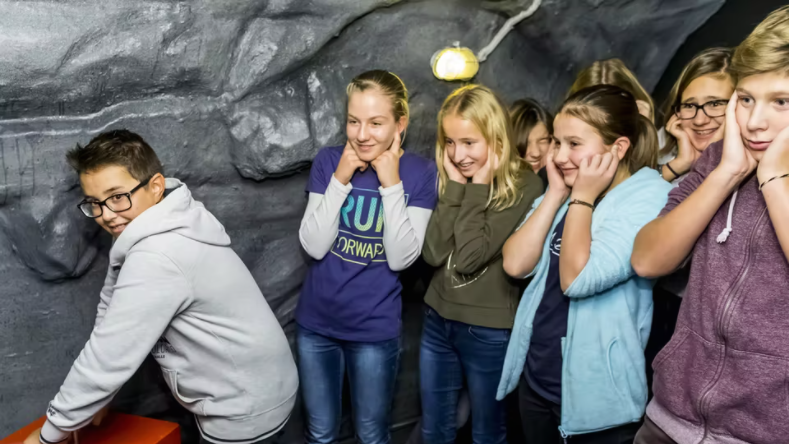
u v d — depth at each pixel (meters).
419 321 2.46
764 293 1.19
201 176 2.01
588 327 1.60
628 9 2.58
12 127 1.73
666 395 1.39
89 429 1.69
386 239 1.83
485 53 2.36
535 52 2.59
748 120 1.22
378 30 2.18
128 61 1.80
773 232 1.18
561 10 2.45
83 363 1.36
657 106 2.91
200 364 1.52
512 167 1.84
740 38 2.78
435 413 2.07
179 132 1.93
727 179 1.25
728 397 1.24
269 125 2.03
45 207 1.78
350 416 2.42
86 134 1.81
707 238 1.32
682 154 1.91
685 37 2.82
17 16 1.65
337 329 1.93
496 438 1.99
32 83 1.69
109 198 1.44
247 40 1.98
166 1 1.83
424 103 2.31
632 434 1.70
